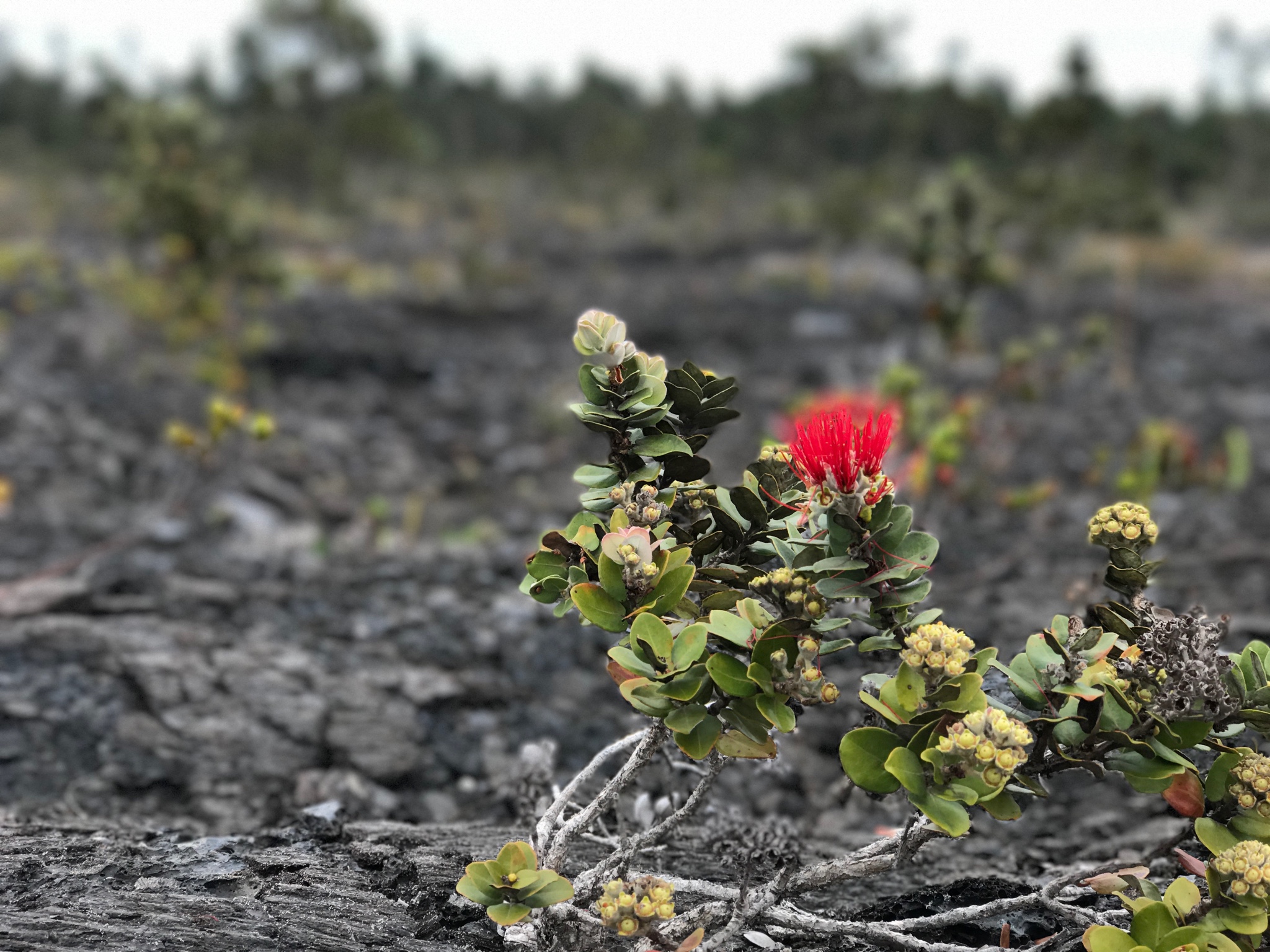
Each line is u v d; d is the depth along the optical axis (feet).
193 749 9.15
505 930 5.60
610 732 10.31
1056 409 29.81
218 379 26.08
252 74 143.54
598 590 4.71
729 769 9.36
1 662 10.10
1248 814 4.70
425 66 206.90
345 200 90.84
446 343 40.22
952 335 24.32
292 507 20.07
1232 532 17.49
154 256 47.62
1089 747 4.72
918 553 4.50
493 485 23.86
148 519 17.56
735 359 40.65
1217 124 147.64
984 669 4.70
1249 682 4.72
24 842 6.72
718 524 5.30
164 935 5.34
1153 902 4.54
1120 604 5.15
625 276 65.72
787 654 4.50
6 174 100.53
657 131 150.51
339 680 10.59
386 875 6.32
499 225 90.89
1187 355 41.24
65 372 27.94
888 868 4.99
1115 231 73.20
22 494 18.26
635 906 4.38
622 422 5.14
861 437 4.43
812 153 150.00
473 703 10.52
